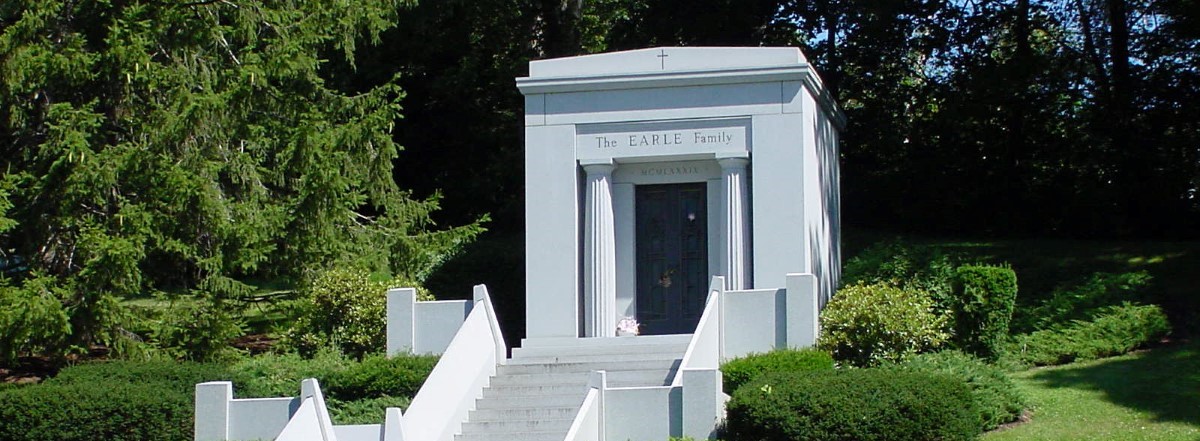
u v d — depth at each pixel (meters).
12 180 21.06
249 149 24.28
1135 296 23.64
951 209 32.91
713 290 19.83
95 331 20.88
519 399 18.48
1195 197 30.52
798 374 16.62
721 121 22.08
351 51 24.70
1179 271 25.27
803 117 21.88
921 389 15.65
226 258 22.22
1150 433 16.31
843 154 34.97
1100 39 32.47
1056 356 20.72
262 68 22.80
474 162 36.12
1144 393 18.17
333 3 23.92
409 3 26.95
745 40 35.25
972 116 32.41
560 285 22.09
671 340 20.88
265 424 17.55
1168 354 20.41
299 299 23.33
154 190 21.31
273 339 26.94
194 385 19.02
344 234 24.31
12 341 20.06
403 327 20.89
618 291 22.67
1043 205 32.06
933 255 24.05
